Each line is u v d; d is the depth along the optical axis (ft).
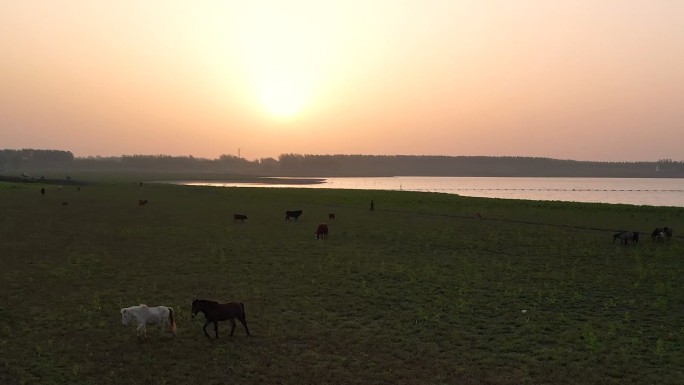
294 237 125.18
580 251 107.24
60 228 134.62
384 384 41.78
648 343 51.47
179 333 54.29
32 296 67.67
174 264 90.38
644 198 449.48
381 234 131.85
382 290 73.00
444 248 111.14
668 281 79.30
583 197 447.83
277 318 59.67
